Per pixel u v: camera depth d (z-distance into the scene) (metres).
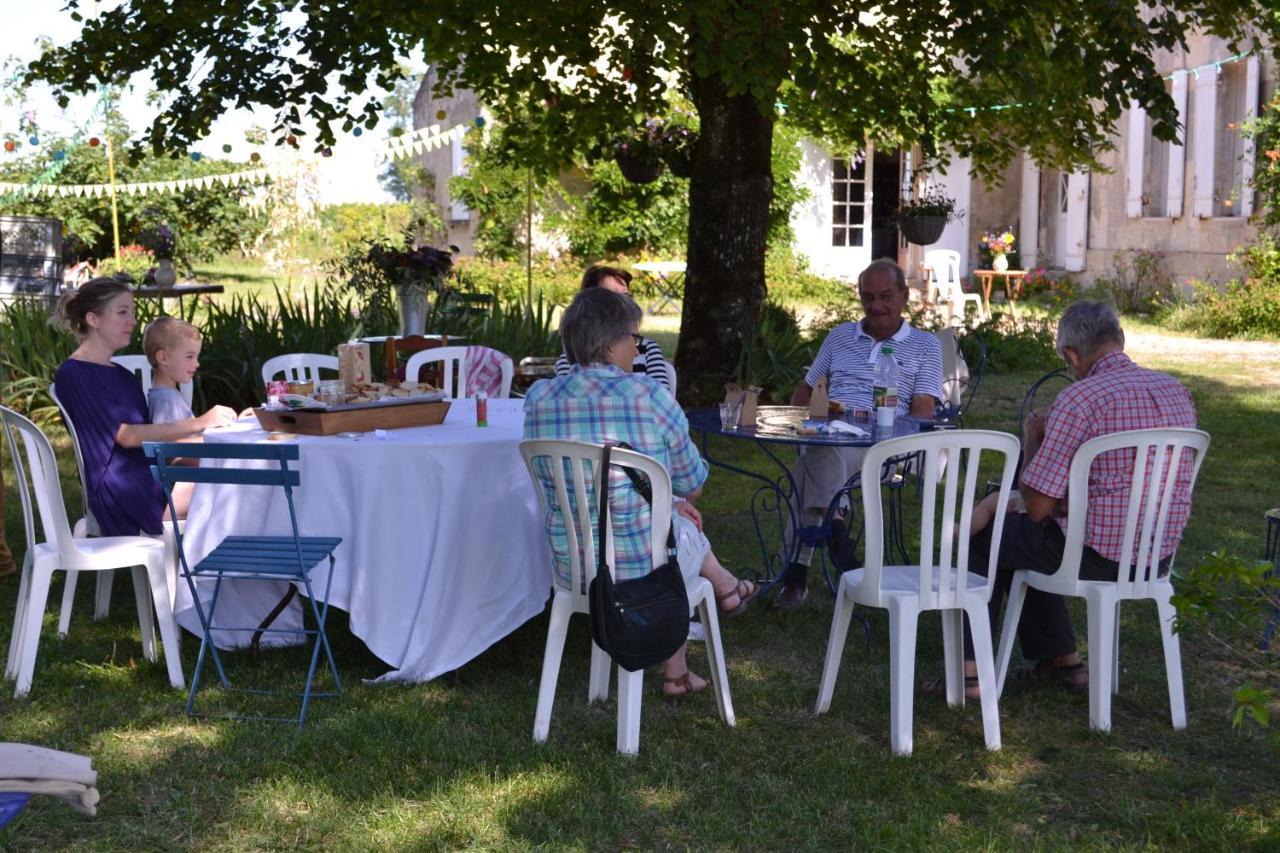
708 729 4.06
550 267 19.00
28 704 4.20
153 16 8.09
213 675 4.50
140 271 18.28
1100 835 3.37
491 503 4.36
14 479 7.55
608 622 3.66
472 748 3.87
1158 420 3.94
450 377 6.66
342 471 4.37
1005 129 13.68
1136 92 7.25
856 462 5.28
